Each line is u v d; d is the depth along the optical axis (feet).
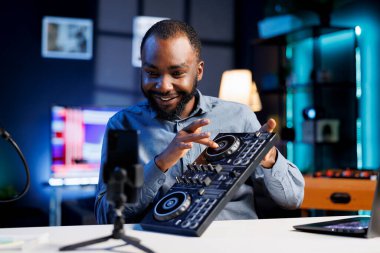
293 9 15.39
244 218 5.02
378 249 3.00
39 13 15.70
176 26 4.46
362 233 3.31
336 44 14.21
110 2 16.37
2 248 2.88
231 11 17.78
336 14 14.49
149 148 5.24
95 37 16.20
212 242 3.12
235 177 3.45
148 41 4.42
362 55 13.61
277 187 4.60
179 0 17.15
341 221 3.79
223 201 3.33
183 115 5.31
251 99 14.82
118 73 16.43
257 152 3.59
